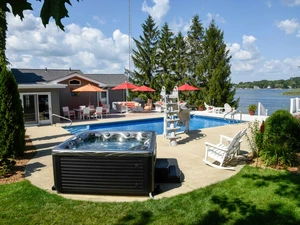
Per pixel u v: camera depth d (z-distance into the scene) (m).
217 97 21.98
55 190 4.88
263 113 17.86
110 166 4.59
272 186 4.86
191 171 5.98
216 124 16.45
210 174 5.73
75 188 4.70
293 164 6.05
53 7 1.46
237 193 4.61
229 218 3.75
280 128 6.34
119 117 18.30
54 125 14.84
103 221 3.70
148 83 29.56
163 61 28.88
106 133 7.27
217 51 22.81
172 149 8.35
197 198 4.45
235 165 6.39
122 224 3.62
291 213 3.84
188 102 25.22
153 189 4.62
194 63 27.94
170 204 4.24
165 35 28.41
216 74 21.83
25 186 5.04
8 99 7.01
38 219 3.75
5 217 3.80
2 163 5.99
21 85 14.14
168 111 9.95
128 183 4.57
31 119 14.87
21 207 4.13
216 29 22.70
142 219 3.75
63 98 19.30
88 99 20.48
